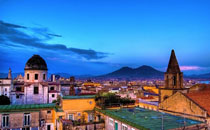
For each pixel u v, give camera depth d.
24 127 41.59
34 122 42.56
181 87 41.34
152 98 62.66
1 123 39.84
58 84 86.75
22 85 83.00
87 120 42.28
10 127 40.34
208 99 33.28
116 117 32.97
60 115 41.19
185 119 31.05
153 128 26.12
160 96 42.91
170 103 36.22
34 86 78.81
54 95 81.81
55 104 47.41
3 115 40.25
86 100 43.81
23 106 44.12
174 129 26.20
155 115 34.44
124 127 31.03
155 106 41.59
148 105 44.22
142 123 28.64
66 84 108.50
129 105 44.44
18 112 41.25
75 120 39.53
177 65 42.12
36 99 78.50
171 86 41.22
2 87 73.56
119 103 43.31
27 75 80.44
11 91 75.44
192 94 34.34
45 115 44.75
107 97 43.19
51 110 45.34
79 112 42.81
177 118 32.06
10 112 40.62
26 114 42.28
